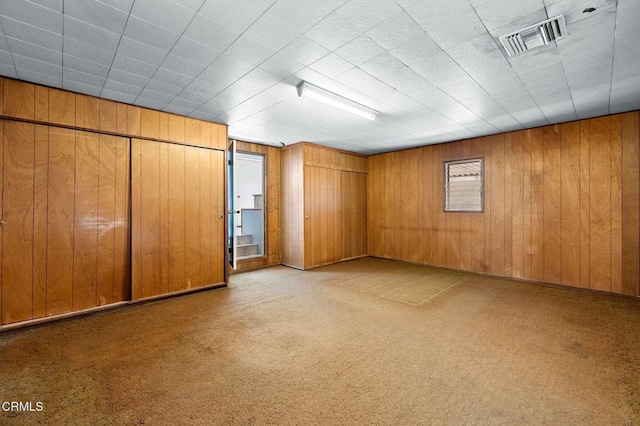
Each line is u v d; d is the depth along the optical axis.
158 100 3.48
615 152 3.98
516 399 1.83
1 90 2.82
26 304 2.96
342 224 6.39
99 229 3.40
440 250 5.75
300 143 5.67
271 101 3.50
